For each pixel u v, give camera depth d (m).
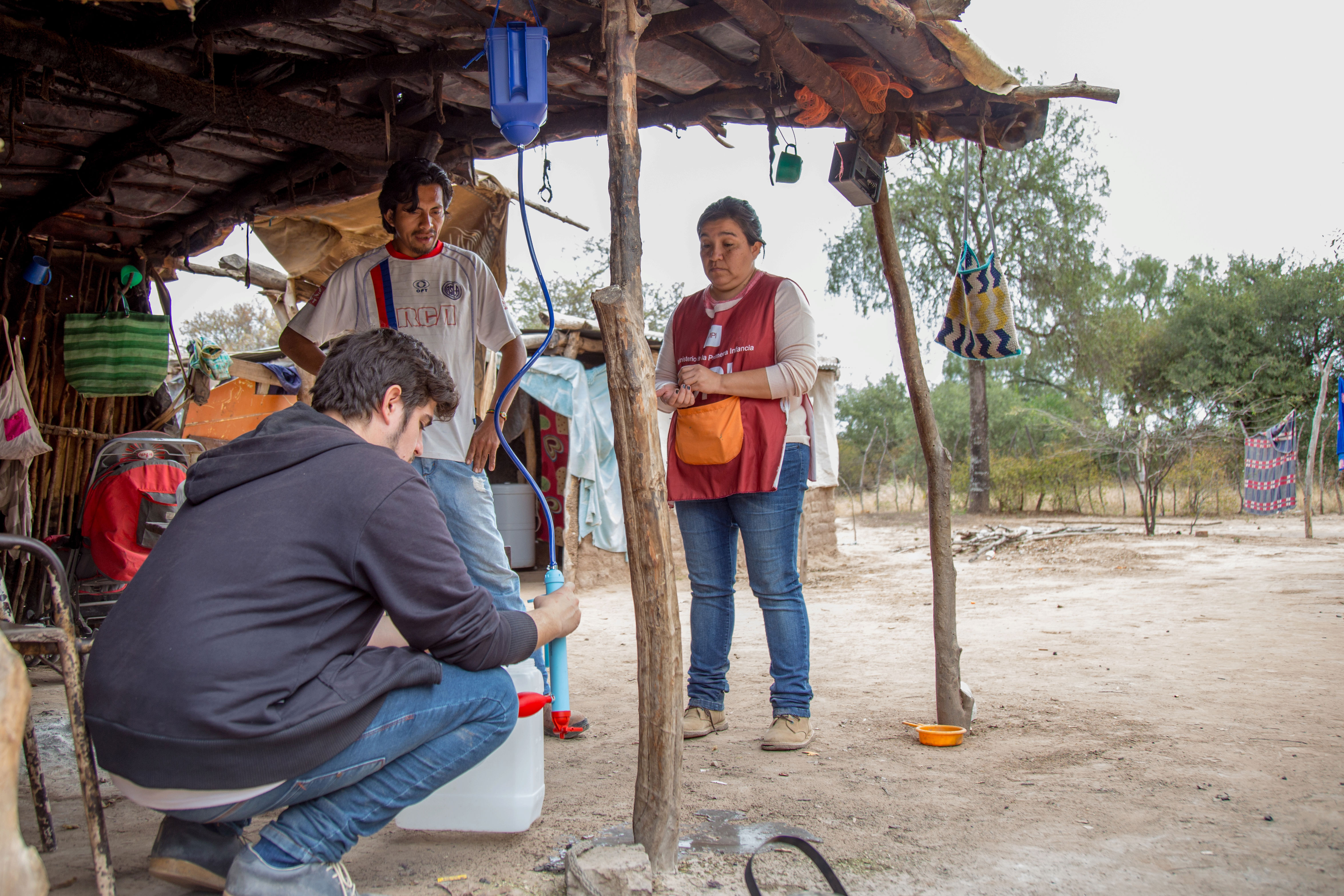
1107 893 2.03
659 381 3.77
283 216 5.12
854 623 7.05
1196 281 30.83
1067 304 23.50
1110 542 13.80
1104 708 3.81
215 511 1.80
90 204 4.95
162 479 4.94
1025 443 33.38
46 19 3.13
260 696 1.66
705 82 3.62
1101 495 21.14
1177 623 6.29
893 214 23.78
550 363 10.36
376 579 1.77
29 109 3.77
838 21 2.99
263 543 1.73
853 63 3.45
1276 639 5.41
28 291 5.34
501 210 5.07
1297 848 2.25
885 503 27.52
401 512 1.80
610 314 2.17
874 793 2.78
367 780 1.90
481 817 2.44
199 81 3.48
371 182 4.35
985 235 23.33
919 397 3.51
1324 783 2.74
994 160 23.16
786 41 3.02
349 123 3.82
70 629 1.78
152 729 1.62
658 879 2.16
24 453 4.93
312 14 2.97
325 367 2.07
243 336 25.44
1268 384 27.19
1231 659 4.86
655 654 2.21
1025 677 4.58
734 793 2.80
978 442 23.28
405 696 1.88
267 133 3.70
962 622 6.81
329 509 1.77
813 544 12.41
